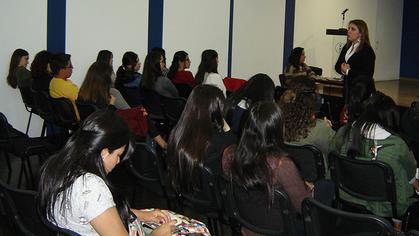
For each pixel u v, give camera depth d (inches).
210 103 109.7
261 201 91.5
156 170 123.1
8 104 238.2
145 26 273.6
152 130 173.3
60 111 189.0
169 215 95.0
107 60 228.8
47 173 72.3
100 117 73.1
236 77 321.1
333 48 388.2
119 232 69.5
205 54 229.9
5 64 234.4
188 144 108.4
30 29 238.4
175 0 283.4
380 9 450.0
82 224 71.0
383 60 469.1
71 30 249.3
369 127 112.2
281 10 340.2
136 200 163.8
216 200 109.0
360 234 75.8
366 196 111.4
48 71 209.5
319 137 124.6
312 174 120.2
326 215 78.2
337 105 272.2
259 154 89.8
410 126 159.3
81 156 71.4
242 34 319.9
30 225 84.8
